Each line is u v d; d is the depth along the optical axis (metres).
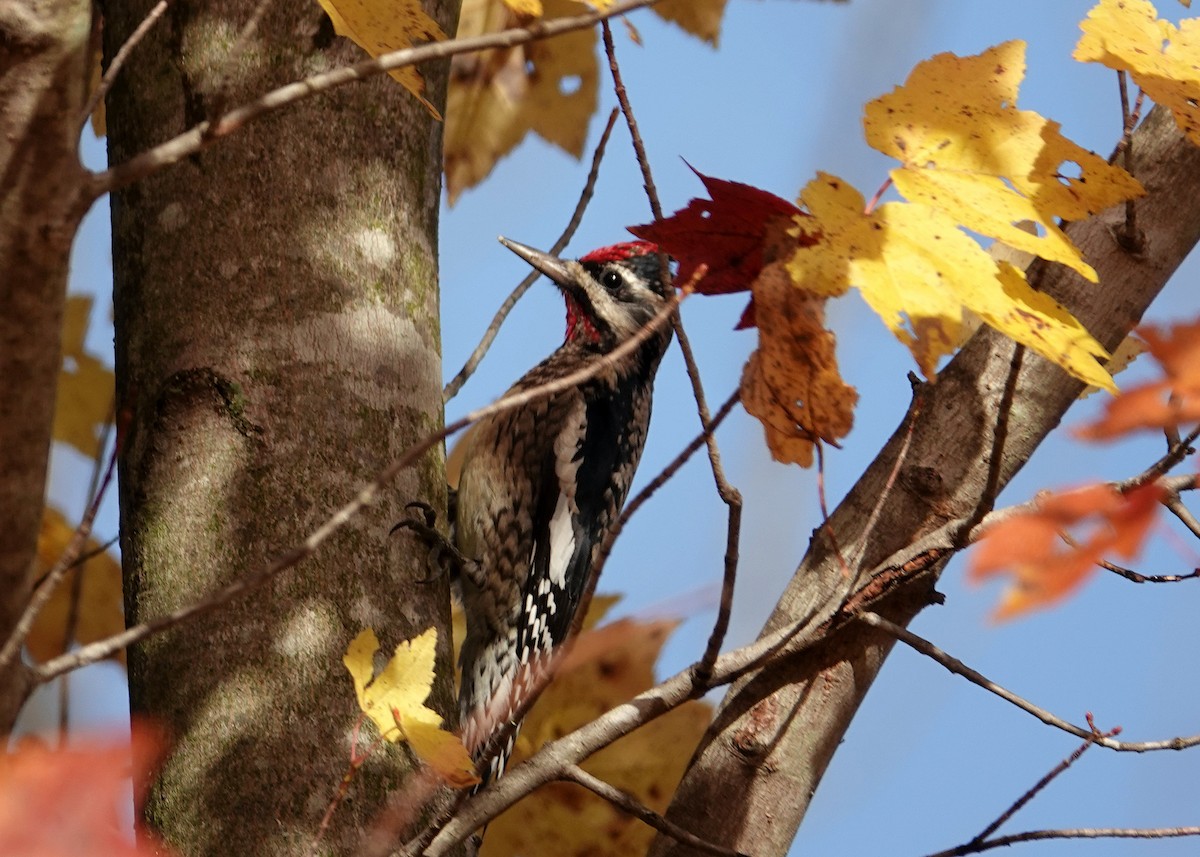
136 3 6.12
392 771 5.13
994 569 3.03
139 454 5.56
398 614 5.48
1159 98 4.23
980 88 4.00
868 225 3.75
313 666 5.21
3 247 3.50
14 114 3.42
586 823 7.25
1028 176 3.89
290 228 5.80
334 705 5.17
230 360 5.58
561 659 4.27
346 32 4.16
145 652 5.32
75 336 7.51
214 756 5.07
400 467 3.58
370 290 5.88
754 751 5.71
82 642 7.03
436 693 5.55
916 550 5.42
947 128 3.93
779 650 5.12
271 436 5.51
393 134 6.14
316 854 4.92
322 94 5.98
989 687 5.25
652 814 4.98
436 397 6.07
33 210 3.48
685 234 4.23
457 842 4.82
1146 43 4.32
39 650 6.95
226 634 5.22
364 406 5.70
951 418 5.81
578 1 8.27
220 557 5.34
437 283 6.32
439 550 5.88
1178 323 2.86
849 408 4.02
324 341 5.70
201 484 5.45
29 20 3.36
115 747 2.54
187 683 5.18
